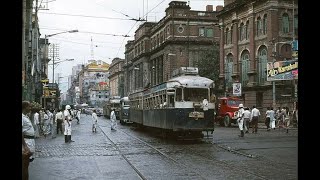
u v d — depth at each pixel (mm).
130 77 107000
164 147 18938
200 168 12172
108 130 34625
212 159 14344
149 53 86062
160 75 78562
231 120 40156
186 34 71000
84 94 166875
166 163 13414
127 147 19188
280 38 45094
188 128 21125
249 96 48656
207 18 71625
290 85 43531
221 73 55594
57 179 10523
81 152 17203
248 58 50000
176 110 21203
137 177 10711
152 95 26875
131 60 103250
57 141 23344
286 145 18969
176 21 70938
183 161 13852
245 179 10148
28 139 8625
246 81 50375
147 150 17719
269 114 32062
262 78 47125
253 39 48438
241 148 17844
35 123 25031
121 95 121938
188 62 70812
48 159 14867
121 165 13102
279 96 43719
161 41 77750
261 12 47281
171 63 70438
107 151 17516
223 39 55656
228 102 41000
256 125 28578
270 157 14695
